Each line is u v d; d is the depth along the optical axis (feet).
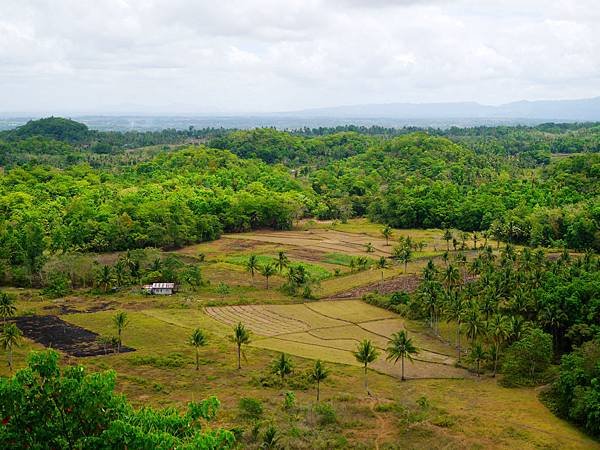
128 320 433.89
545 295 386.52
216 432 120.67
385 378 342.85
